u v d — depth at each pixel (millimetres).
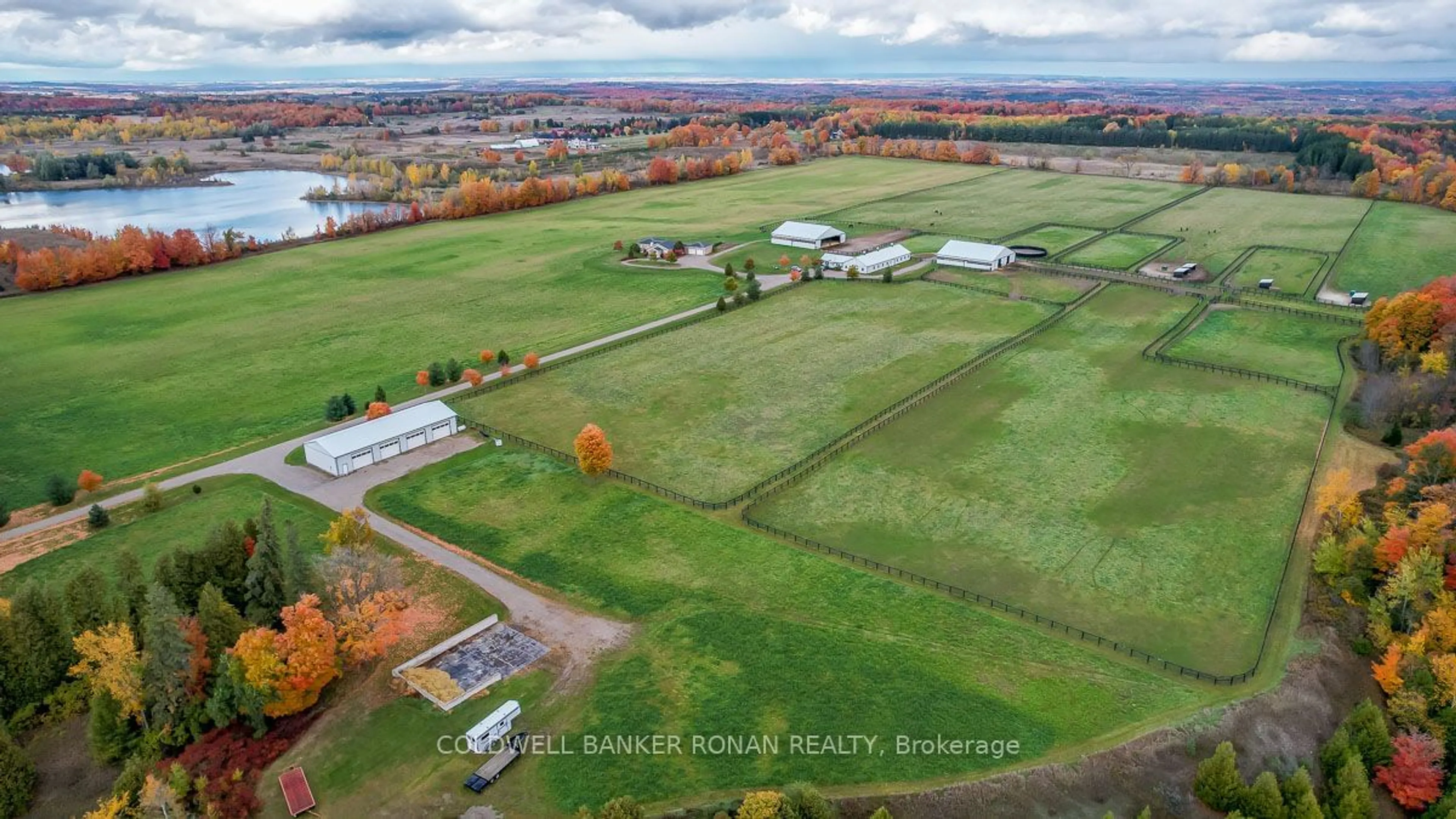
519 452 88812
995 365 110875
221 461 87688
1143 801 48094
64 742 53406
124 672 51594
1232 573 67500
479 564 69250
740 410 98000
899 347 117438
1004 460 85750
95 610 57156
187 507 78688
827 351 116312
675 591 65625
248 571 61906
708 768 49656
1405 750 49250
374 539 72375
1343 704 55406
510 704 52219
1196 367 109125
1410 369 101312
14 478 84938
